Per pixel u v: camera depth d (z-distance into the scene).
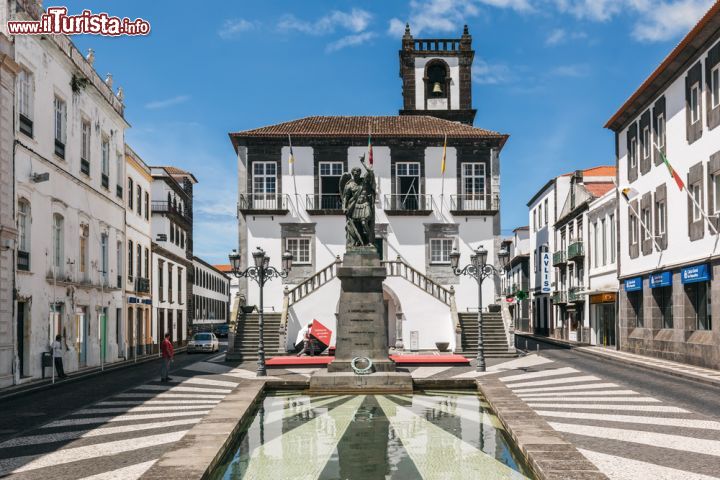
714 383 18.45
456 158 39.16
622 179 33.38
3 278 21.09
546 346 39.53
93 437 11.40
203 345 38.88
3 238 20.94
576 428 11.60
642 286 29.80
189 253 58.09
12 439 11.38
